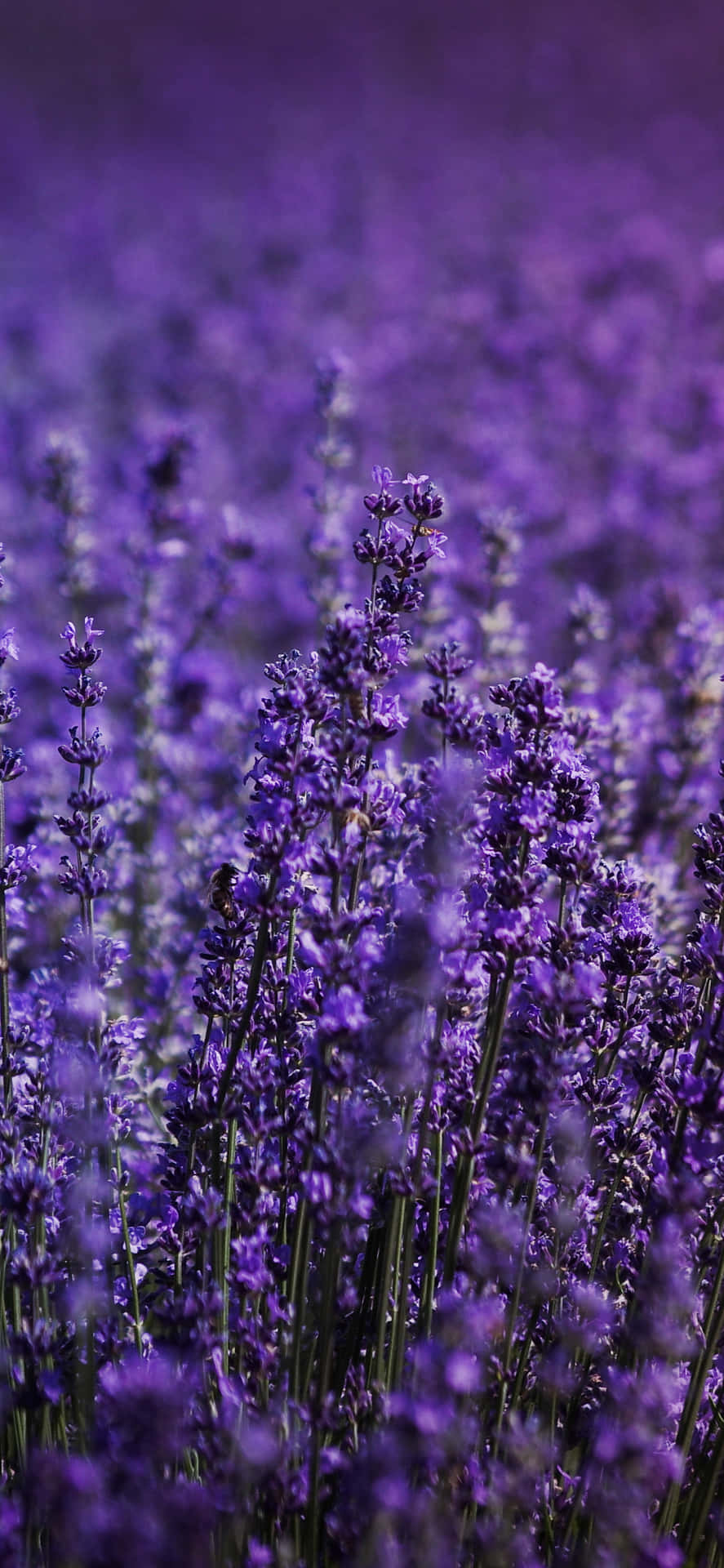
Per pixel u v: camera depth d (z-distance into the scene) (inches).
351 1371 101.4
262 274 676.7
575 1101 113.3
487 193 876.6
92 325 636.1
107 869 189.6
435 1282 112.0
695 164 956.0
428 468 415.2
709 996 114.1
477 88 1330.0
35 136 1164.5
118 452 424.8
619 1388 83.3
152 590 271.0
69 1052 104.5
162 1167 147.5
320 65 1465.3
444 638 231.6
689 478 382.9
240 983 119.3
